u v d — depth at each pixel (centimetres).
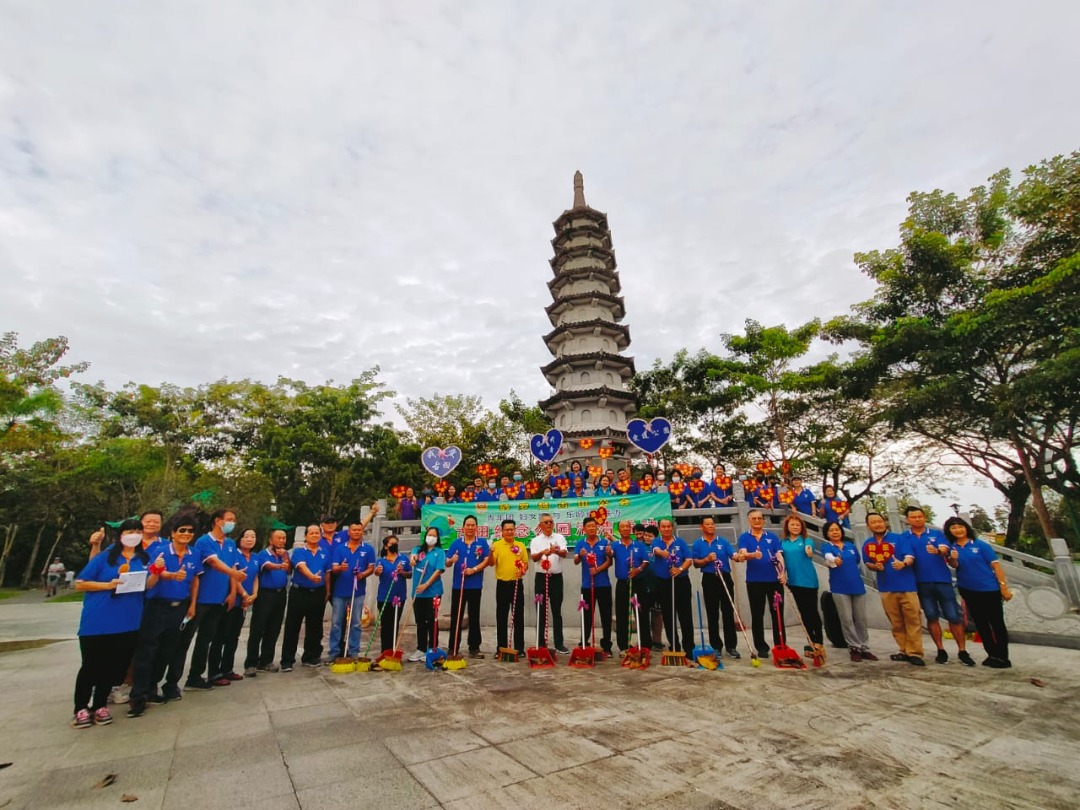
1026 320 1714
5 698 614
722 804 327
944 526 731
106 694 517
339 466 2989
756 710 511
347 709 545
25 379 2634
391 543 866
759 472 1391
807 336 2545
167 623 566
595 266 2428
